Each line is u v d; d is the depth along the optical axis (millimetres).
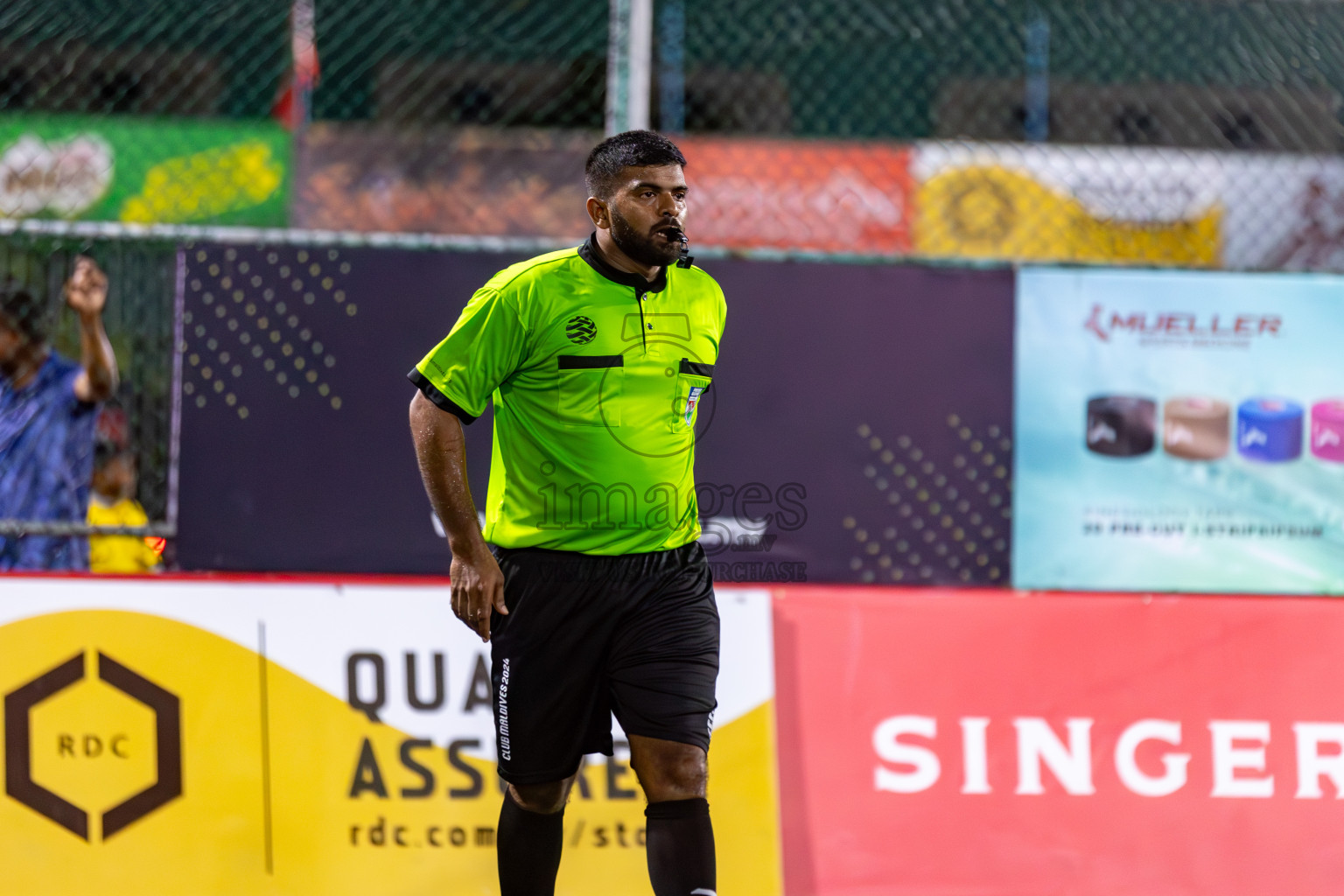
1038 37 17500
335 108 16172
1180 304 12484
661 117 18109
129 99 15125
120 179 14969
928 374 12492
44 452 12445
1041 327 12523
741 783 11859
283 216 15594
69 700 11719
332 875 11602
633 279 9000
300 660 11898
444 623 12047
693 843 8648
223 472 12234
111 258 12445
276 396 12297
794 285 12438
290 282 12320
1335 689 12156
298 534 12258
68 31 14672
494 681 9539
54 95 14805
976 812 11836
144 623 11852
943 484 12484
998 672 12148
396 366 12352
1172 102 16938
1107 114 17188
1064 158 15805
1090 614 12312
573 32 16547
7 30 14523
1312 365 12461
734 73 18094
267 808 11672
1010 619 12273
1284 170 15461
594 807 11758
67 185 14789
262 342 12305
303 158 15664
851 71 17969
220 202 15359
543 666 9312
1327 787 11953
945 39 17750
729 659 12094
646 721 9008
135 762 11672
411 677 11938
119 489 12516
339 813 11695
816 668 12117
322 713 11828
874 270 12469
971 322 12523
